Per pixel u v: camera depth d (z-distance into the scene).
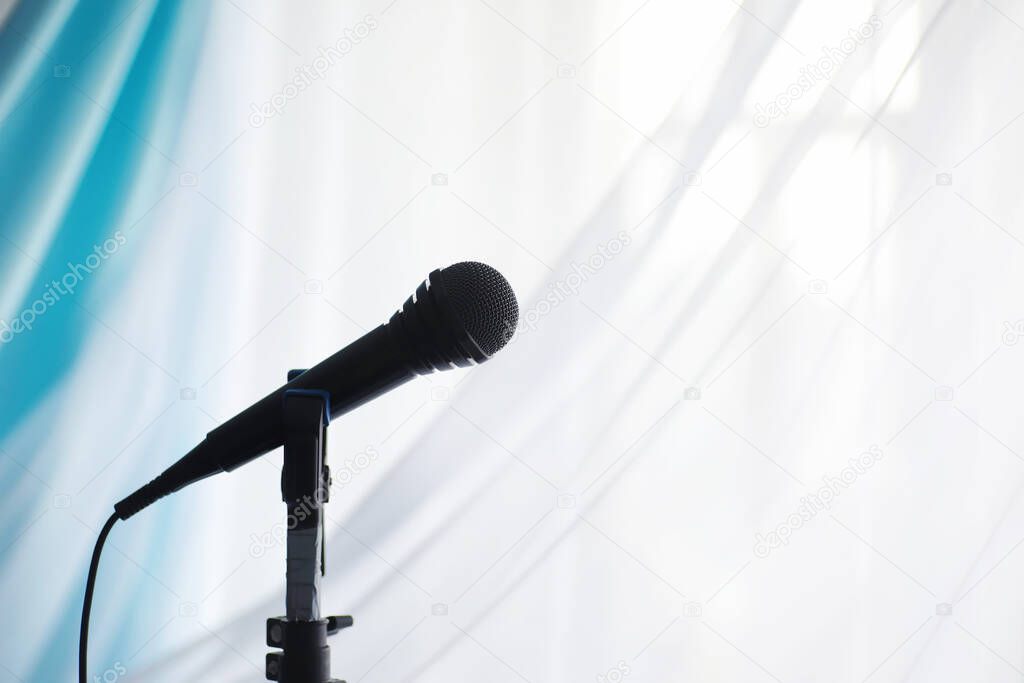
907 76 2.27
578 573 2.12
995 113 2.30
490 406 2.12
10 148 2.03
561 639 2.10
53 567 1.97
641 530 2.14
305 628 0.84
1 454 1.98
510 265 2.15
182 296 2.05
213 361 2.05
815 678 2.16
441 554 2.08
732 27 2.23
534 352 2.14
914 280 2.25
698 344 2.18
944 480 2.23
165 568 2.01
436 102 2.16
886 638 2.19
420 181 2.14
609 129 2.19
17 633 1.95
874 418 2.22
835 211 2.23
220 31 2.11
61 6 2.07
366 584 2.06
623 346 2.16
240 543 2.03
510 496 2.11
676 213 2.20
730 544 2.16
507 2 2.19
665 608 2.13
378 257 2.12
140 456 2.01
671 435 2.16
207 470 0.97
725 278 2.20
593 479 2.13
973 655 2.20
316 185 2.11
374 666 2.05
